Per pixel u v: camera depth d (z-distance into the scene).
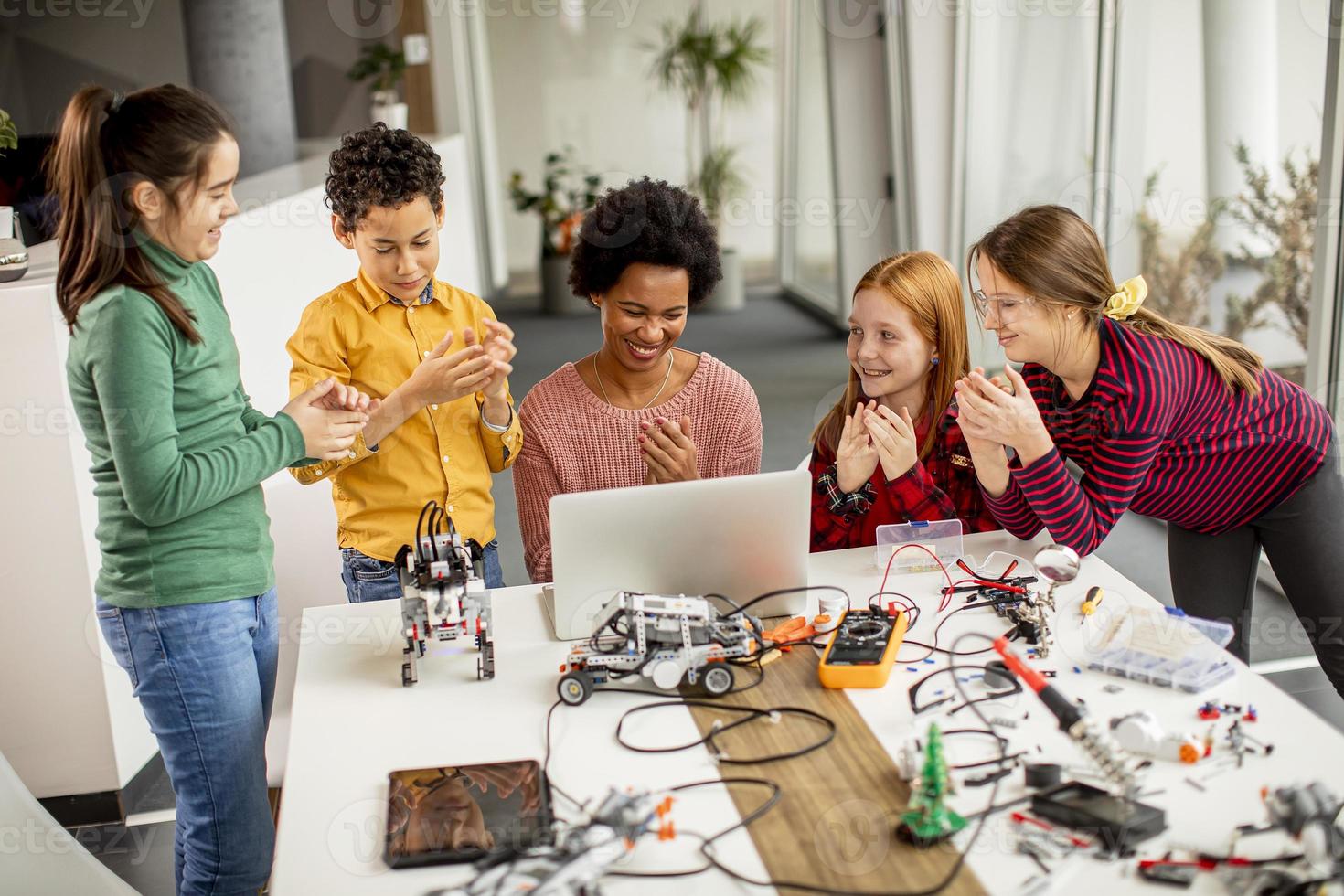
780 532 1.61
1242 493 1.91
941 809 1.14
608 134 8.78
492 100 8.66
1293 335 3.07
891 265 1.92
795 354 6.52
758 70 8.53
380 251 1.77
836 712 1.41
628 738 1.37
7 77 6.34
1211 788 1.22
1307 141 2.94
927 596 1.73
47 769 2.39
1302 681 2.62
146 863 2.29
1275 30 3.04
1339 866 1.06
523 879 1.12
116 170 1.41
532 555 2.03
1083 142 4.12
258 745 1.67
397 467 1.91
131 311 1.44
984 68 4.64
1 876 1.61
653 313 1.84
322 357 1.89
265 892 1.84
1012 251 1.68
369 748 1.38
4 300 2.16
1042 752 1.30
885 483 1.97
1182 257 3.64
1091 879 1.09
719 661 1.47
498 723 1.42
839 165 6.67
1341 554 1.93
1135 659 1.47
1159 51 3.65
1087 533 1.71
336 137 7.60
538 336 7.03
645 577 1.60
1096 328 1.74
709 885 1.10
